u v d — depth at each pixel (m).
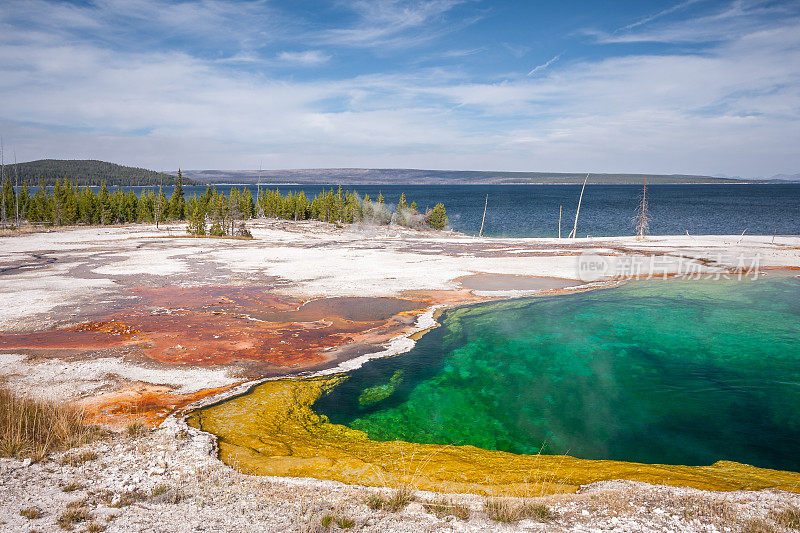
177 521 7.62
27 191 95.75
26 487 8.52
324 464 10.66
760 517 7.85
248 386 16.38
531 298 30.42
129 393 15.32
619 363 19.12
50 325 23.23
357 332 23.17
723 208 137.25
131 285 33.38
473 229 92.50
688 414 14.68
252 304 28.33
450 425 13.90
